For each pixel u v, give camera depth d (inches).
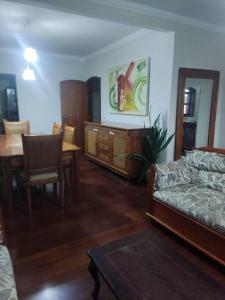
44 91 215.3
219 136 157.1
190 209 76.9
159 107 141.6
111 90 188.1
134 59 158.4
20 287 63.6
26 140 93.3
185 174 95.3
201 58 137.9
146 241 59.7
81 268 71.0
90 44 179.2
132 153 141.2
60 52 207.0
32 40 166.6
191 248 80.2
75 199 118.4
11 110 207.2
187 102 142.4
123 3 105.4
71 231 91.1
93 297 59.3
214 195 82.6
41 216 103.1
